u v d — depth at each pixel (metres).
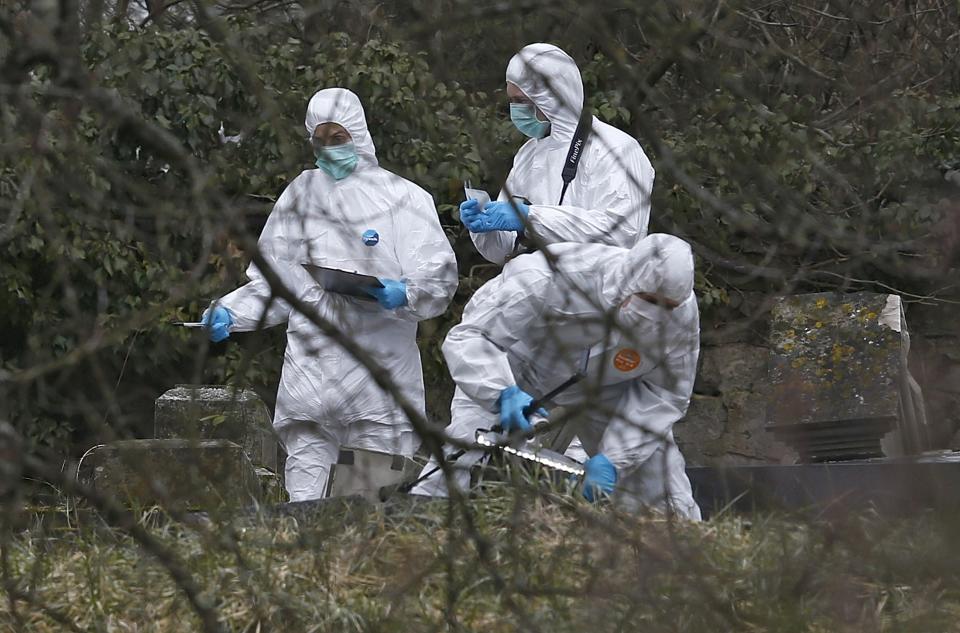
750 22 40.50
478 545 13.15
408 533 16.50
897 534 15.16
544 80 15.85
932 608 13.75
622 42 36.50
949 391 37.38
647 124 15.55
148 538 12.22
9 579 13.93
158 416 29.98
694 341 20.00
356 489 25.27
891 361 26.34
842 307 27.14
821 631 13.91
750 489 16.81
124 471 21.02
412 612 14.44
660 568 13.56
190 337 38.12
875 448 26.05
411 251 27.77
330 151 27.94
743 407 39.47
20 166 16.55
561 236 23.64
